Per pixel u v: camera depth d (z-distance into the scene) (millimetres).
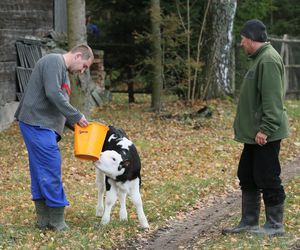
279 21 26984
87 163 10852
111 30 20328
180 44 17484
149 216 7602
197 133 13828
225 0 17594
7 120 14273
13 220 7297
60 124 6781
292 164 11234
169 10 18359
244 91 6508
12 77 14836
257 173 6508
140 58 19406
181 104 17406
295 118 15844
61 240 6434
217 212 8078
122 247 6531
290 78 20750
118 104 18234
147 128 14281
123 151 6809
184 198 8594
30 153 6680
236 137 6594
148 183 9414
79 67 6750
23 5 15359
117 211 7762
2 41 14375
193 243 6699
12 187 9242
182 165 10844
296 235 6660
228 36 17781
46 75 6527
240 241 6434
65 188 9117
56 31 16969
